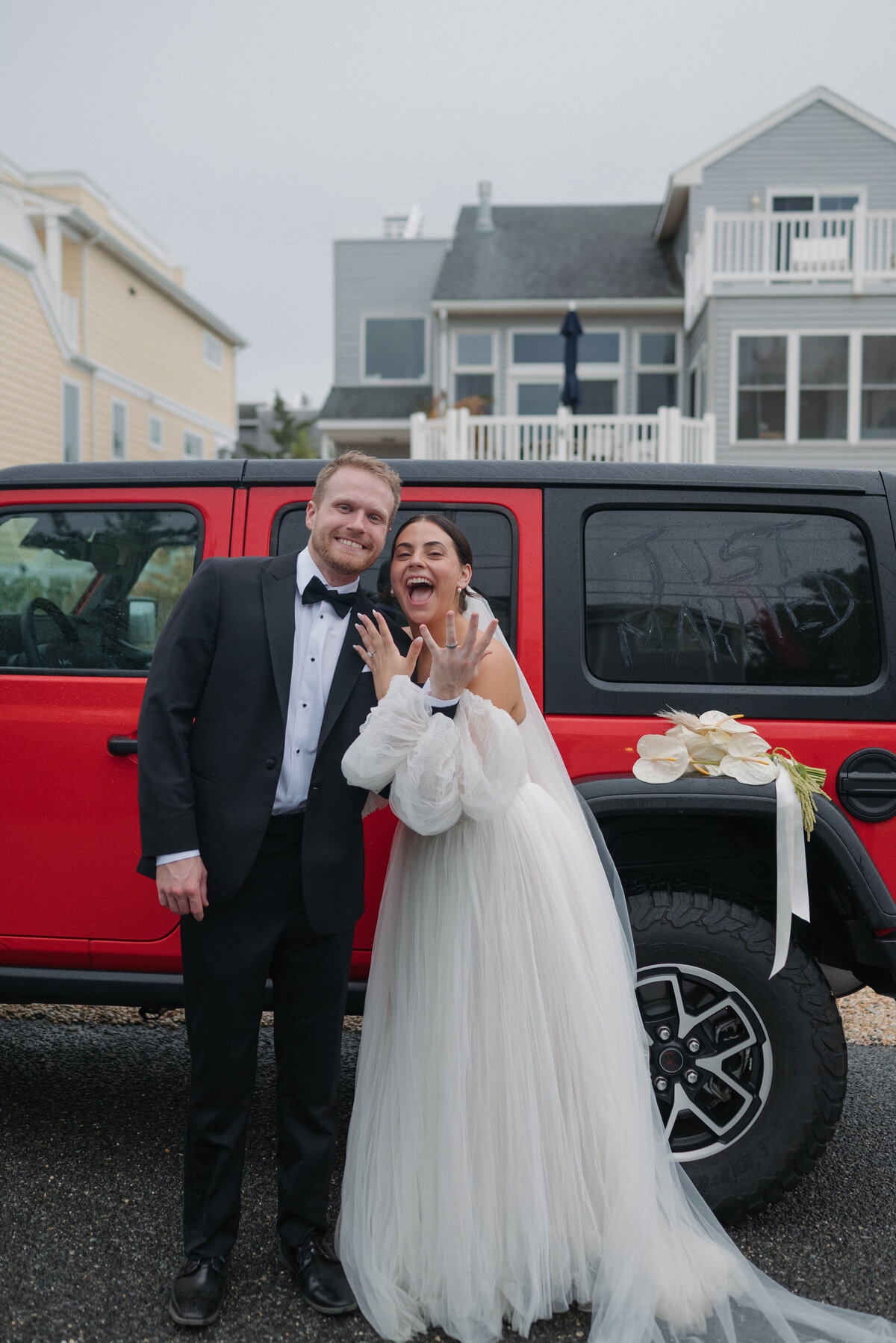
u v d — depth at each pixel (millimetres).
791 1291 2281
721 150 17500
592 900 2318
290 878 2197
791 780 2455
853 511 2652
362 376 21203
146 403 20828
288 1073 2279
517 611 2643
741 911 2514
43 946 2646
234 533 2725
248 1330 2111
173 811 2080
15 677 2693
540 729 2412
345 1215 2297
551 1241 2189
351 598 2277
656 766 2461
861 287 15695
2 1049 3646
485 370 19391
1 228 14969
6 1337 2049
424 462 2729
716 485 2672
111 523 2779
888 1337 2102
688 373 18312
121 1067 3512
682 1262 2227
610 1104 2256
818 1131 2459
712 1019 2523
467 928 2232
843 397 15969
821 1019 2469
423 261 21000
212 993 2178
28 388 15938
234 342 25766
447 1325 2141
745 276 16094
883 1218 2600
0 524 2809
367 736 2072
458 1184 2150
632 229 21109
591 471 2695
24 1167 2746
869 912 2461
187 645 2172
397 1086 2291
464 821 2273
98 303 18656
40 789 2633
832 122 17344
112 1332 2086
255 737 2172
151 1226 2459
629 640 2645
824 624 2631
